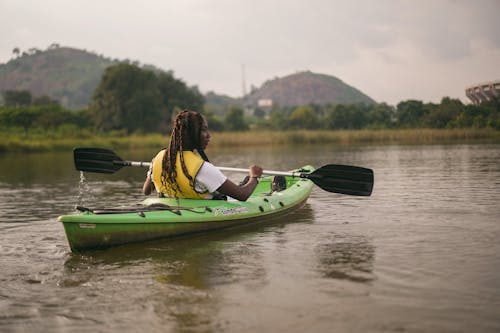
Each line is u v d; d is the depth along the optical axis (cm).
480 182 896
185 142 509
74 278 393
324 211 667
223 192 510
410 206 676
